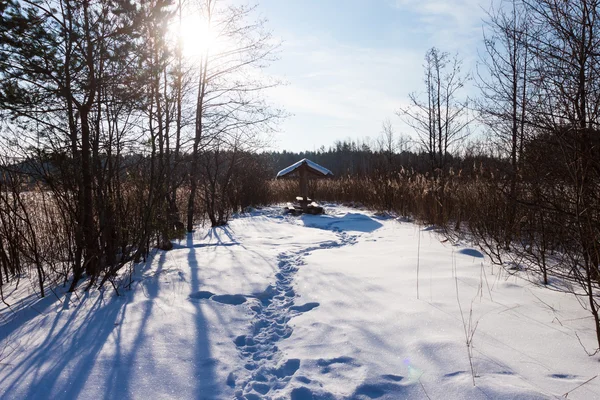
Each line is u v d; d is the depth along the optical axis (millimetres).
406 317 3590
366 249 7223
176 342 3189
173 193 8570
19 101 4359
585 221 3350
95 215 5184
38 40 4402
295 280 5180
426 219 10258
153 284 4852
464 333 3170
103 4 4762
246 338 3436
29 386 2537
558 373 2520
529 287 4320
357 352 2979
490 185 6625
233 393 2529
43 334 3414
